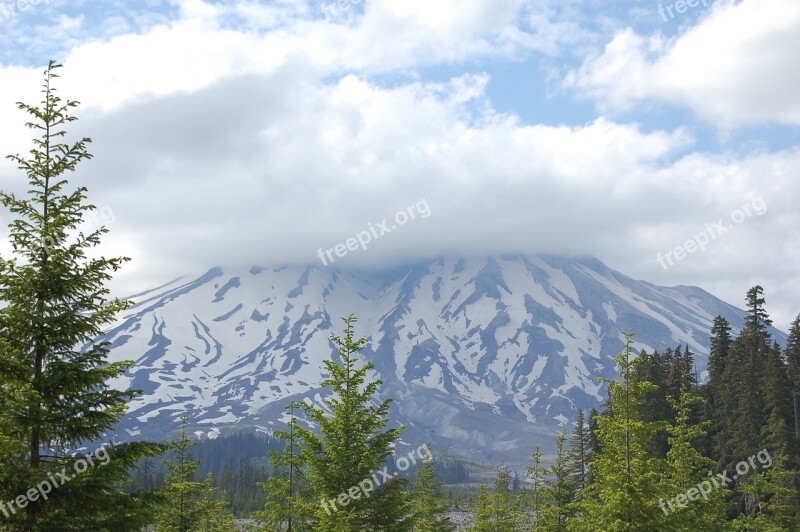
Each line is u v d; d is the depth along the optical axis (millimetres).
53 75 16531
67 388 15648
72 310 15977
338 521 23703
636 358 27984
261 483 30859
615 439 27312
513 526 45219
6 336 15750
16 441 14750
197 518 32469
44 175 16297
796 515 41188
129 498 15906
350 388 26797
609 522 25953
